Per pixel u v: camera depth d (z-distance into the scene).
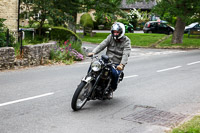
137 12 54.78
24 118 6.38
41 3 20.91
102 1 30.81
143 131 5.90
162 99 8.52
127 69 13.56
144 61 16.62
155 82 10.83
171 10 25.11
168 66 14.80
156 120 6.60
